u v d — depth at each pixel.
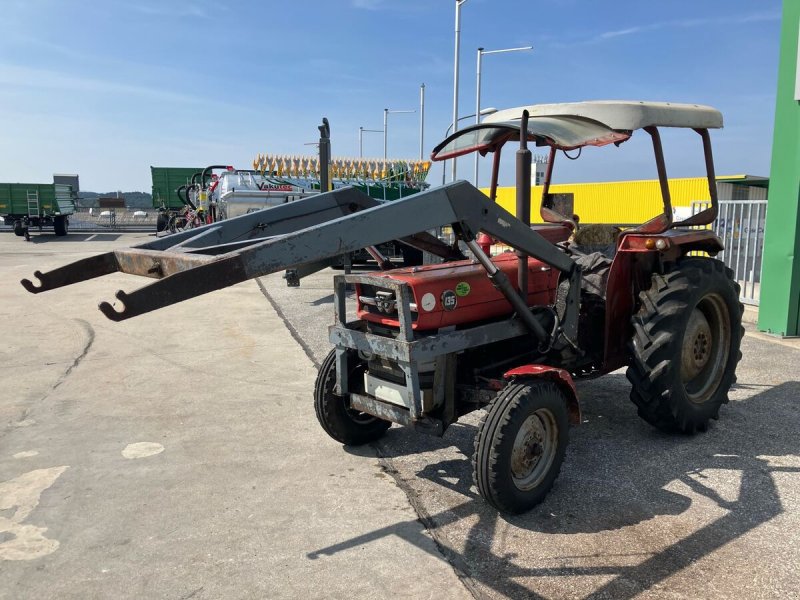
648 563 2.82
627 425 4.50
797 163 7.02
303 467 3.90
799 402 4.96
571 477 3.68
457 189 3.12
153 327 8.23
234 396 5.32
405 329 3.25
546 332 3.77
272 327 8.19
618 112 3.66
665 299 4.04
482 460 3.11
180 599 2.62
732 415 4.69
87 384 5.70
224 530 3.15
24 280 3.04
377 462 3.96
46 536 3.12
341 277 3.61
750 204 9.65
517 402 3.14
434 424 3.40
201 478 3.75
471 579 2.72
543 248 3.52
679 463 3.86
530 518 3.23
